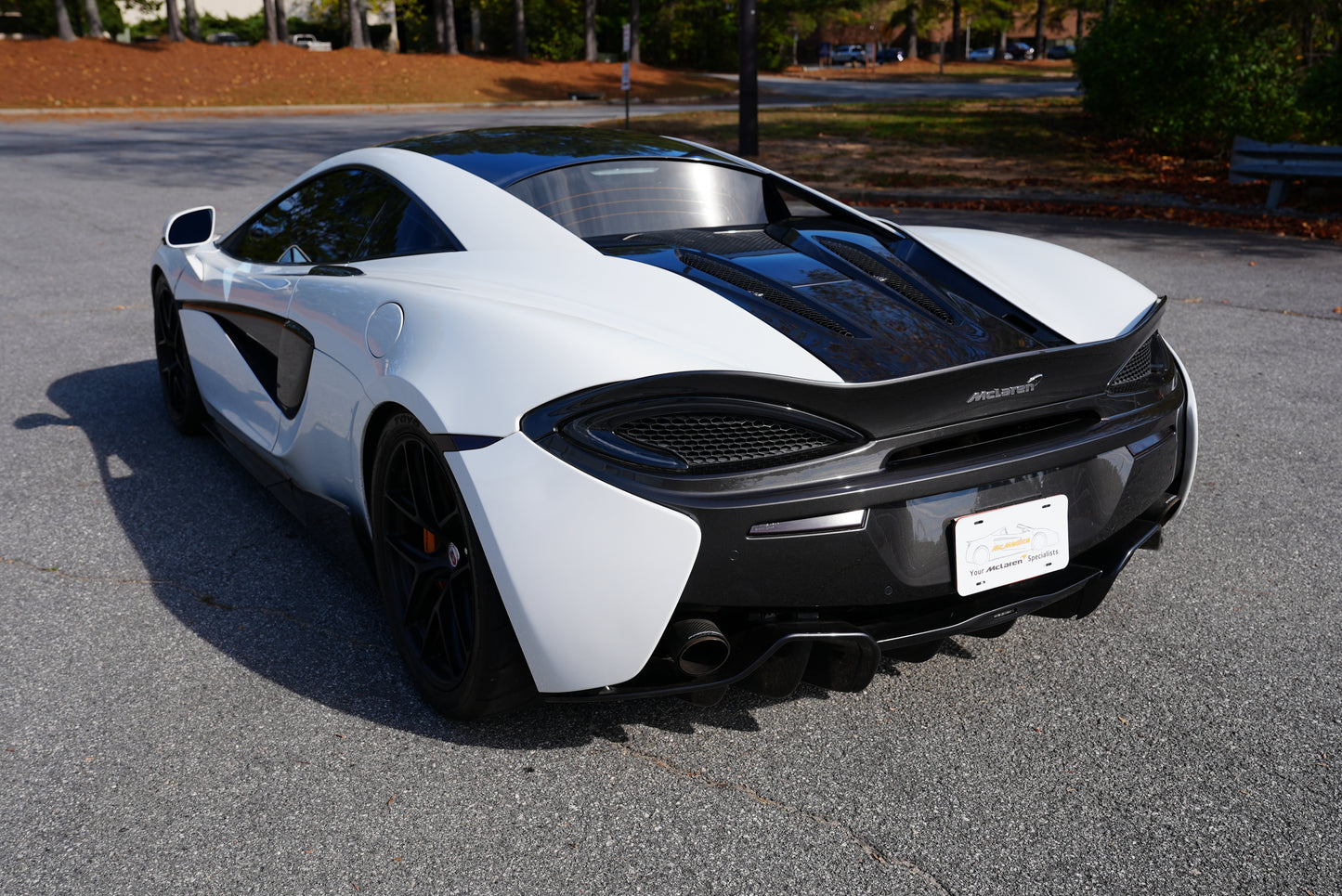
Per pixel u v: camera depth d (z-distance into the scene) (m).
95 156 14.67
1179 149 15.16
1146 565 3.06
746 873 1.81
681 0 49.59
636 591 1.86
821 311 2.17
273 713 2.28
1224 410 4.45
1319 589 2.89
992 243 2.84
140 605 2.78
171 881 1.78
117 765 2.10
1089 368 2.16
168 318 4.03
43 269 7.36
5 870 1.80
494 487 1.91
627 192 2.74
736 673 1.97
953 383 1.95
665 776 2.08
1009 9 69.69
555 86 34.12
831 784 2.06
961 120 20.34
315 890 1.76
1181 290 6.80
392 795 2.02
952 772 2.10
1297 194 10.76
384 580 2.43
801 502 1.87
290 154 15.24
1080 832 1.92
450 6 36.72
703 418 1.88
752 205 2.89
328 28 46.75
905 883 1.79
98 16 32.06
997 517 2.06
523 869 1.82
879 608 2.10
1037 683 2.43
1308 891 1.76
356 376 2.38
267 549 3.14
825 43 62.94
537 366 1.94
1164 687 2.41
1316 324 5.90
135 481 3.68
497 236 2.49
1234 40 14.06
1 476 3.70
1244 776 2.08
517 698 2.10
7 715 2.27
